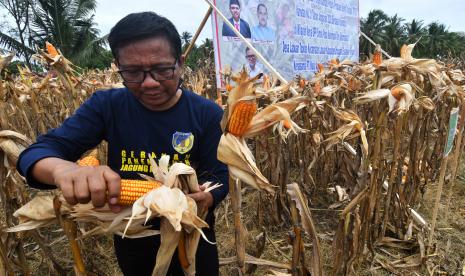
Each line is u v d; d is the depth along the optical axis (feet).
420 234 10.21
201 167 5.41
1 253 5.86
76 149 4.75
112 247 10.26
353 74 11.98
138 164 5.13
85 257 9.03
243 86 4.26
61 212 3.95
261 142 11.17
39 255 10.00
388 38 134.92
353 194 8.00
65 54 67.26
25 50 65.16
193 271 4.43
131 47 4.09
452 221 11.81
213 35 12.77
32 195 11.69
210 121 5.20
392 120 9.05
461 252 10.07
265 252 10.09
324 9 20.52
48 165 3.72
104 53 74.59
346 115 7.29
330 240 10.59
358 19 25.94
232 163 4.54
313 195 13.23
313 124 11.96
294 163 15.03
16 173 6.58
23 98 13.98
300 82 12.54
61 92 15.87
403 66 8.61
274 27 15.55
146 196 3.52
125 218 3.77
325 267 9.31
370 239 9.00
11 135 5.29
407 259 9.78
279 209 11.39
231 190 5.18
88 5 67.87
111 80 19.76
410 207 11.18
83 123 4.83
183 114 5.08
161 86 4.36
